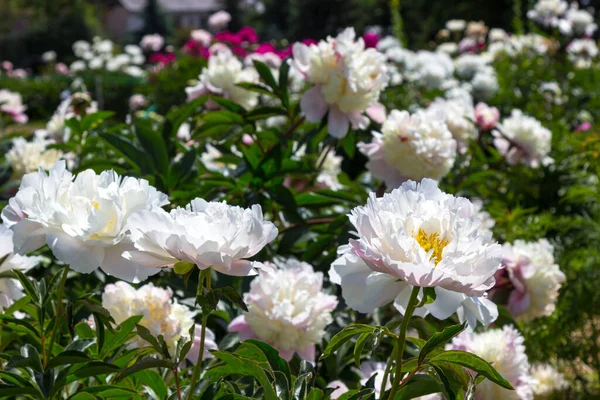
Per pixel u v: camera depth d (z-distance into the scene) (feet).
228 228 2.96
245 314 4.60
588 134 10.47
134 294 4.29
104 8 125.39
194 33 21.49
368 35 15.03
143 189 3.25
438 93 14.46
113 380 3.40
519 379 4.42
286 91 6.35
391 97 14.12
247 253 2.99
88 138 7.02
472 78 17.67
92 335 3.95
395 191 3.12
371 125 9.04
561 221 8.05
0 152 7.73
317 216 6.23
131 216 2.94
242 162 6.61
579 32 18.53
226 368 3.49
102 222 3.05
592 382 7.72
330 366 4.91
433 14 55.11
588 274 7.41
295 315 4.55
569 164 9.32
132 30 131.54
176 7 145.59
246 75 7.38
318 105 6.04
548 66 17.80
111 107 31.32
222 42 18.62
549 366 6.97
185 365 4.39
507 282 5.66
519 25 23.09
